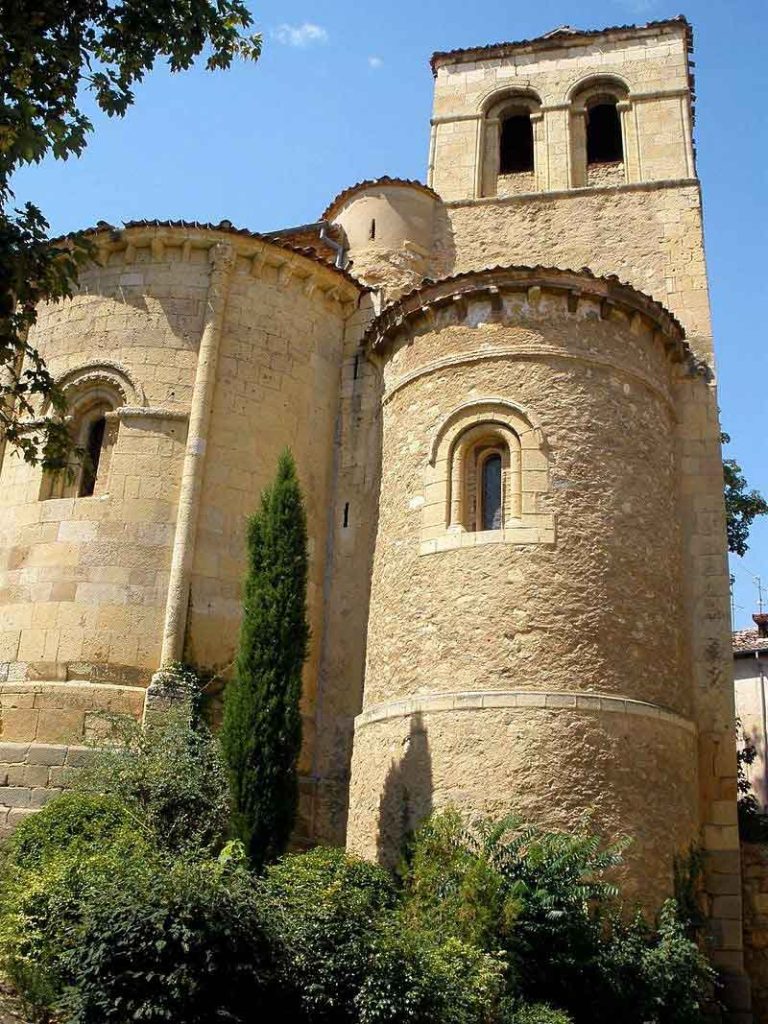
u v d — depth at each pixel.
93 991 9.47
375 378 19.28
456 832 12.48
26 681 16.19
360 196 21.84
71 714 15.64
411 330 17.05
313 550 18.33
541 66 24.59
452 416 15.68
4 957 10.44
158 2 11.28
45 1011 10.12
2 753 15.45
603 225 21.06
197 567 16.72
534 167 23.75
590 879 12.66
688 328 19.00
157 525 16.92
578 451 15.10
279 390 18.55
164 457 17.31
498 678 13.84
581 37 24.44
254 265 18.84
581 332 15.88
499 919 11.28
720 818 15.09
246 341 18.42
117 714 15.43
